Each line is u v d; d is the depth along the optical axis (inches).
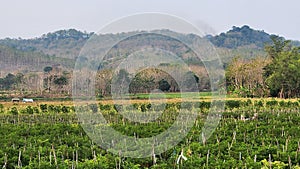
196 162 628.1
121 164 651.5
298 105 1839.3
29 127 1116.5
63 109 1806.1
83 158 745.6
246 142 846.5
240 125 1078.4
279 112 1492.4
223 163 612.1
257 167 602.9
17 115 1702.8
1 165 674.2
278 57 2815.0
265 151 698.2
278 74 2657.5
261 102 1881.2
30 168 623.2
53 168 626.5
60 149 756.0
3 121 1497.3
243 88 2625.5
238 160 648.4
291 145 745.6
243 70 2748.5
